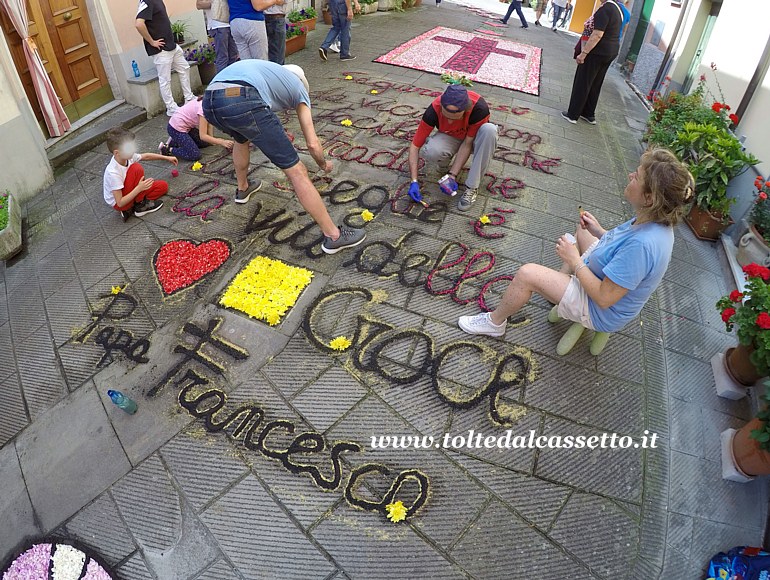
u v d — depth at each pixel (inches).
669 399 106.3
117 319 121.0
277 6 220.8
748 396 107.3
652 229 85.1
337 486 88.2
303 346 111.7
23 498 89.7
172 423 98.5
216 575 78.4
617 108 278.2
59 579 79.3
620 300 93.0
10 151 165.5
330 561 79.2
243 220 149.1
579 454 94.2
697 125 167.8
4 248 143.9
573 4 546.6
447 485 88.4
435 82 266.1
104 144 204.5
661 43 303.1
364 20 400.8
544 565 79.7
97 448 95.7
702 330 124.7
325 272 130.3
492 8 602.9
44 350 116.1
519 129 217.9
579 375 107.8
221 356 110.3
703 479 93.4
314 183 164.9
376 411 99.2
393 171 172.7
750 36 185.5
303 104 129.2
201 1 211.9
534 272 100.1
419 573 78.0
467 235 144.3
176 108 219.1
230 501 86.7
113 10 209.2
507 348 111.7
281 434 95.7
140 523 85.0
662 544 84.0
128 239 144.7
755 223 141.6
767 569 76.0
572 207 164.1
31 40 179.6
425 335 113.7
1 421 103.0
